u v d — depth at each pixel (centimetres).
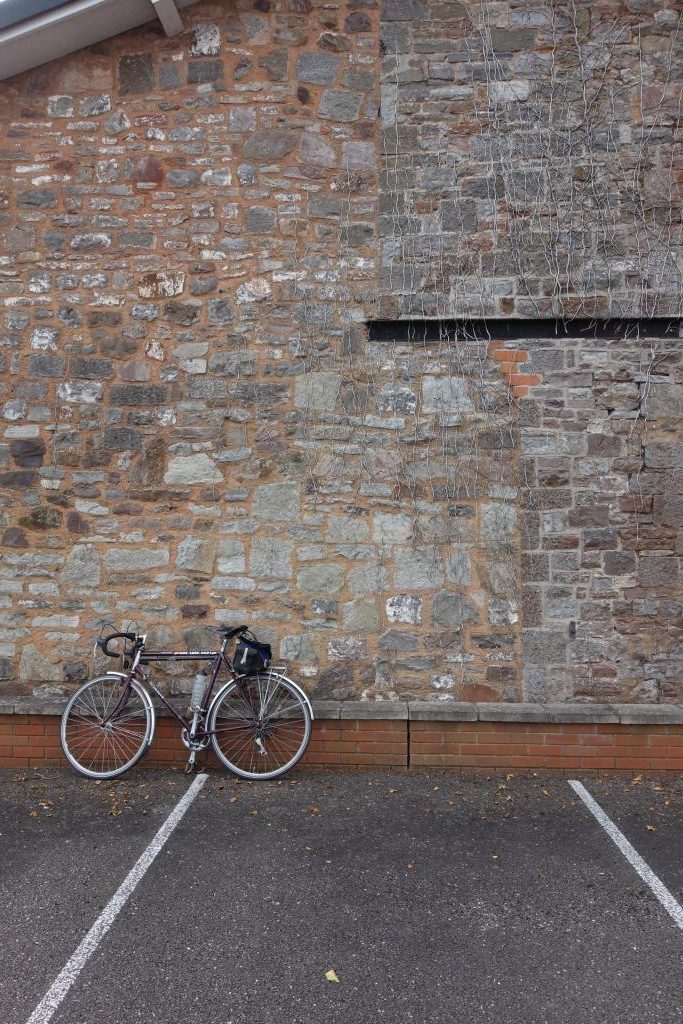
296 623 599
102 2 573
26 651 607
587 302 592
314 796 541
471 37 604
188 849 464
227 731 586
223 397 605
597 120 598
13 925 384
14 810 519
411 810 520
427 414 599
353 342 603
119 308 609
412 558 596
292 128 608
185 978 344
